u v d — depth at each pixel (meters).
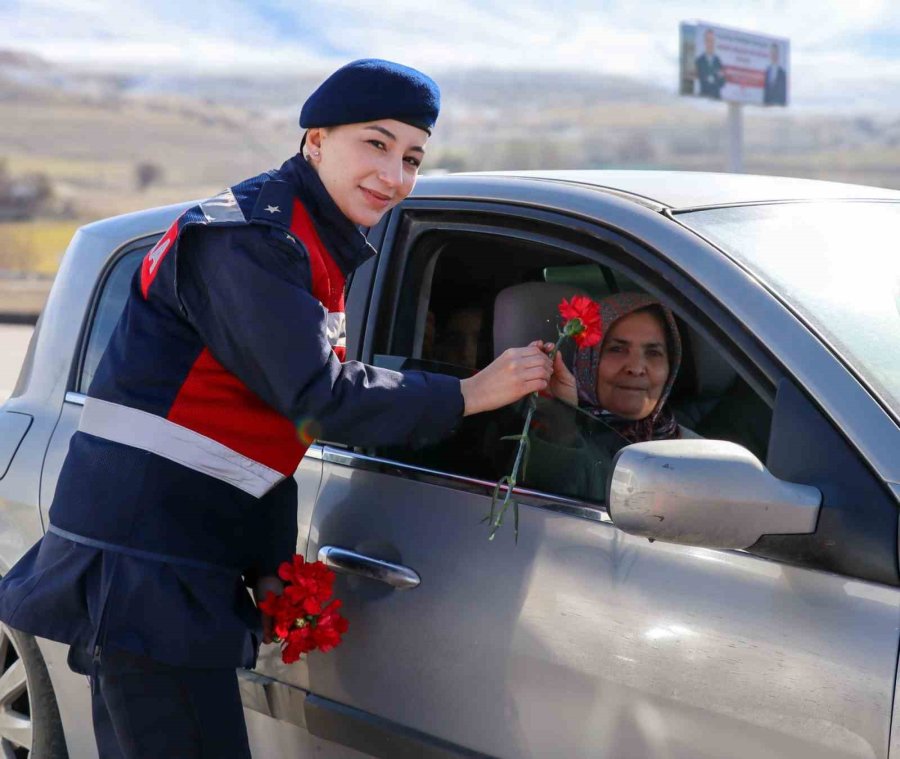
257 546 2.13
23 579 2.08
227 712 2.04
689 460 1.68
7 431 2.96
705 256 1.99
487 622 2.05
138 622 1.96
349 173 2.01
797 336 1.85
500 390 1.98
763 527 1.70
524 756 1.99
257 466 2.03
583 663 1.92
